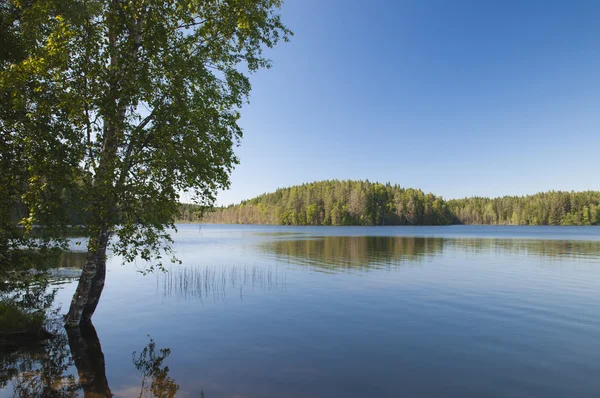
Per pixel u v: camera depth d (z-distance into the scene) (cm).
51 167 915
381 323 1195
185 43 1077
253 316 1279
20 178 956
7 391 696
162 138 998
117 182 919
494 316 1278
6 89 861
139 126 1027
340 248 4128
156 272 2317
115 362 856
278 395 698
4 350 912
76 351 923
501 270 2373
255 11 1137
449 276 2142
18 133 938
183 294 1645
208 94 1093
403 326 1161
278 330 1116
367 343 1004
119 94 916
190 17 1098
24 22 945
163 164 970
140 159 974
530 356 912
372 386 743
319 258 3111
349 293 1669
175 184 1043
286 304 1456
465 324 1184
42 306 1319
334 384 750
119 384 738
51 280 1800
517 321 1218
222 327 1147
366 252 3628
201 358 888
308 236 7088
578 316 1277
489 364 862
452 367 843
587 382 768
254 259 3062
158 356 898
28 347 943
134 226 1019
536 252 3588
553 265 2625
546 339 1039
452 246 4378
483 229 11169
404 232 8944
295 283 1919
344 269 2439
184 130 1012
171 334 1072
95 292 1177
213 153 1090
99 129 962
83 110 954
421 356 909
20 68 840
